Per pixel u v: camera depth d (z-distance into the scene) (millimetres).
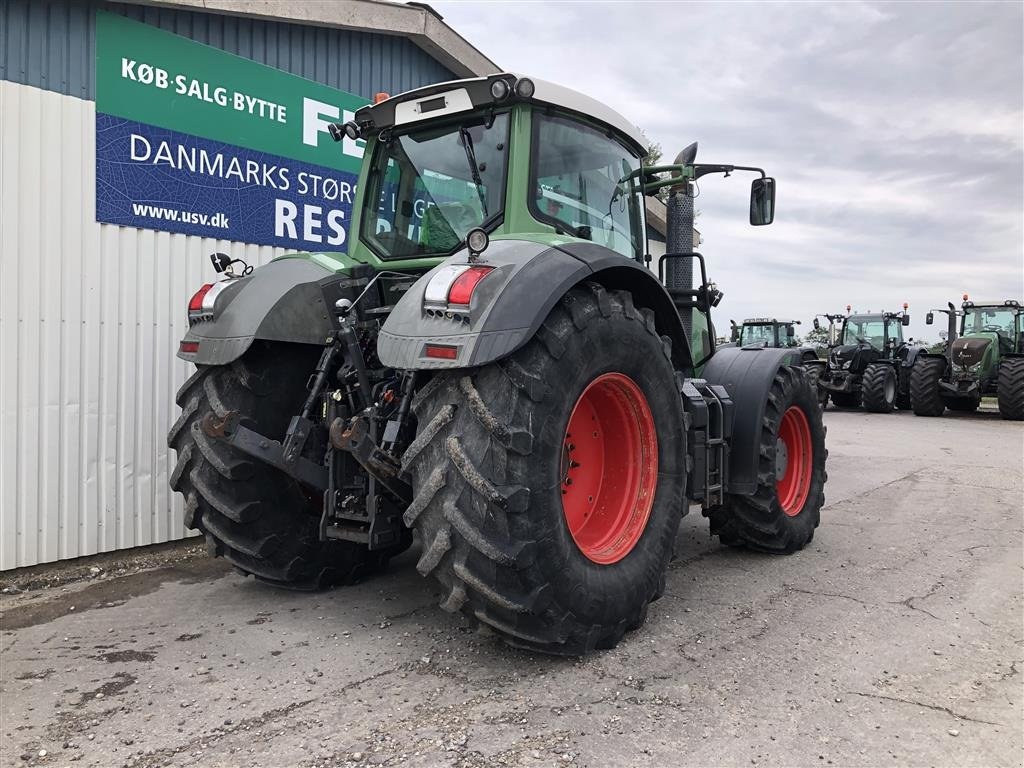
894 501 6348
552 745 2307
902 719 2516
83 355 4453
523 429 2605
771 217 4543
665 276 4641
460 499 2592
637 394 3248
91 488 4492
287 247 5598
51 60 4285
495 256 2805
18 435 4191
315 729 2414
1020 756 2291
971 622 3457
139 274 4703
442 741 2328
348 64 6004
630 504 3303
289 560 3674
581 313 2881
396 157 3816
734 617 3502
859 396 17891
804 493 4844
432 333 2629
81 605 3770
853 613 3570
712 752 2283
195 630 3352
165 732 2406
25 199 4188
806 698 2660
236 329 3371
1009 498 6484
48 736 2391
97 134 4473
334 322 3590
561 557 2717
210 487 3453
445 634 3262
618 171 4023
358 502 3303
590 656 3002
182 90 4883
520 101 3314
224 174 5152
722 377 4473
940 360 15438
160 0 4598
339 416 3398
